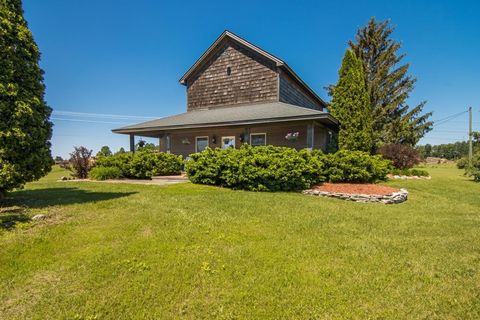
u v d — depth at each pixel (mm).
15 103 4707
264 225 4344
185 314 2111
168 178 11016
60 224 4062
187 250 3244
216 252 3217
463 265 3041
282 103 12172
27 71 5035
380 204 6742
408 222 4879
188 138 14625
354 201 7109
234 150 8875
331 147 13938
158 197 6492
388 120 18688
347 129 12047
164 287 2455
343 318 2102
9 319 2014
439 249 3521
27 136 4871
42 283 2490
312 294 2404
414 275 2793
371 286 2557
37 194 6949
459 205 6750
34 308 2143
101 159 12672
